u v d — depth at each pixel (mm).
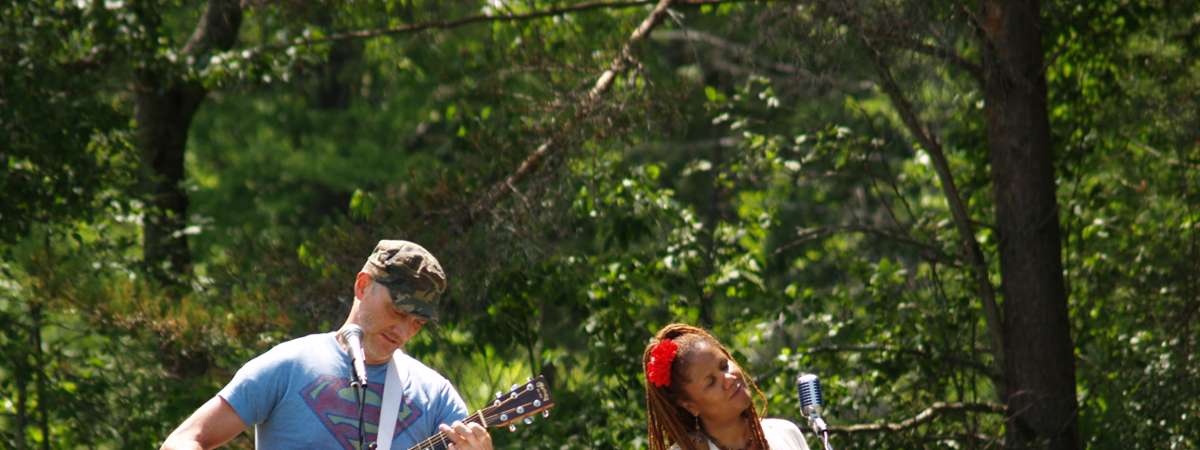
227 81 33875
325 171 58438
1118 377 32188
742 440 15227
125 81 34125
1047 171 30609
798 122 36250
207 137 59250
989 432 31906
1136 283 33500
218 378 29766
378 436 14953
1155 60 33812
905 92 30016
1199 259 32312
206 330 29047
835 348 32562
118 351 31266
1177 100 33250
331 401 14992
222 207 58906
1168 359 31438
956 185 35219
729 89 42500
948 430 31625
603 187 31906
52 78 31219
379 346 15172
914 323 33156
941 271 34219
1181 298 32312
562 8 33875
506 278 30906
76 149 31047
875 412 32906
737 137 50531
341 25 36281
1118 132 34531
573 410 31125
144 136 36656
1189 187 33562
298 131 60500
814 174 35094
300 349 15211
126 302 29266
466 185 30500
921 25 28344
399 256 15180
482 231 30125
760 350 34562
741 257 32812
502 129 31188
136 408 30312
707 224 45969
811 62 29156
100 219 32625
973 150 34625
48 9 31625
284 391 14992
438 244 29953
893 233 35250
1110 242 34344
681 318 32531
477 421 15234
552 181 30562
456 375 32312
